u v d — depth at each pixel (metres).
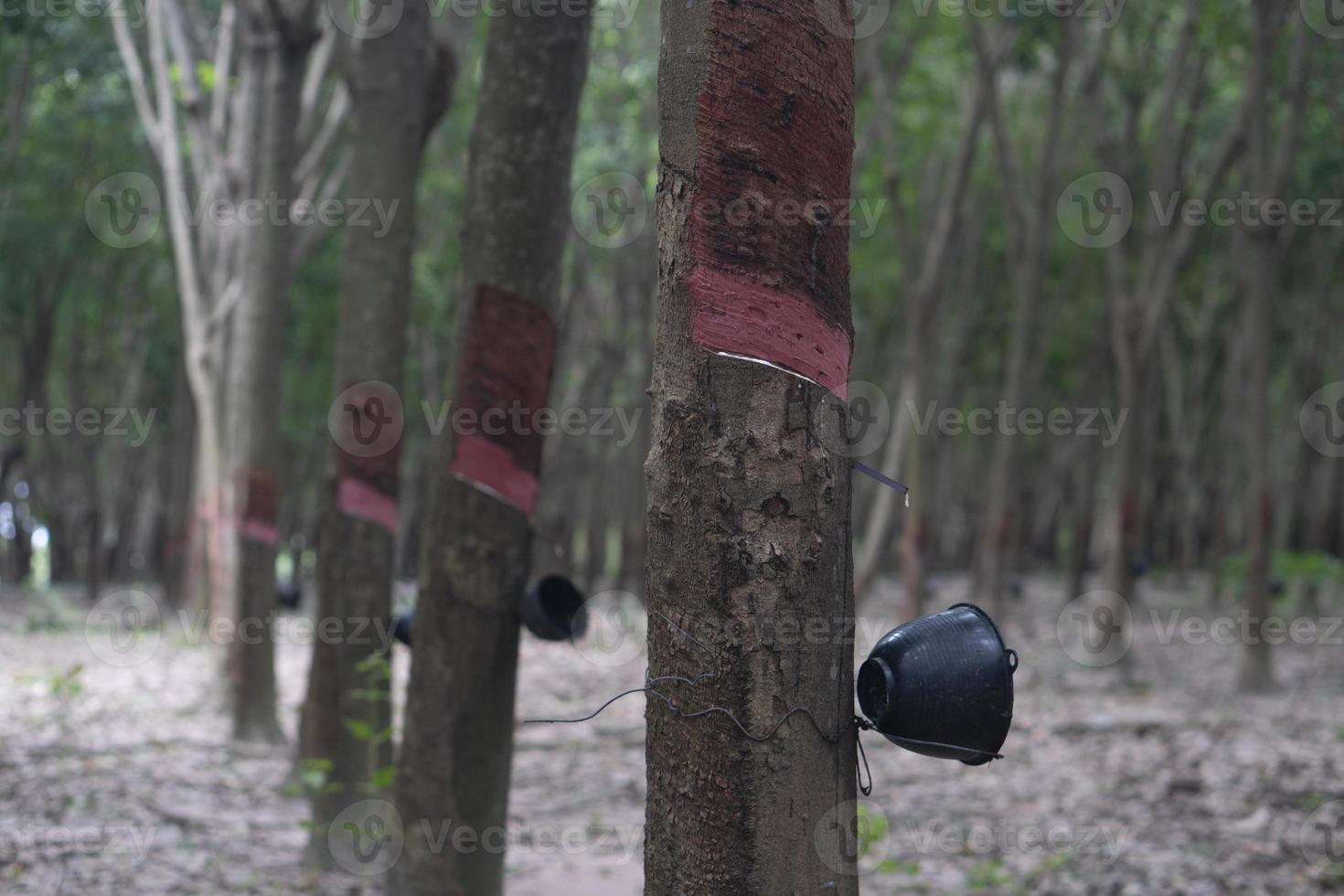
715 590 2.22
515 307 4.70
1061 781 8.98
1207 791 8.31
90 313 25.00
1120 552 15.04
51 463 27.84
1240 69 17.62
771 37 2.25
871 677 2.52
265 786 8.69
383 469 6.76
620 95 18.23
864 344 27.55
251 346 10.86
